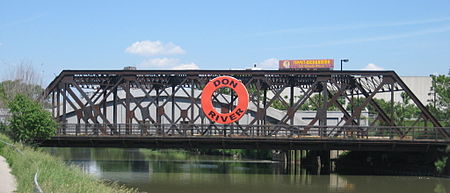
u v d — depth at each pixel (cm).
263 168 6581
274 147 5228
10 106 4991
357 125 5394
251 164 7269
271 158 8431
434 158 5372
